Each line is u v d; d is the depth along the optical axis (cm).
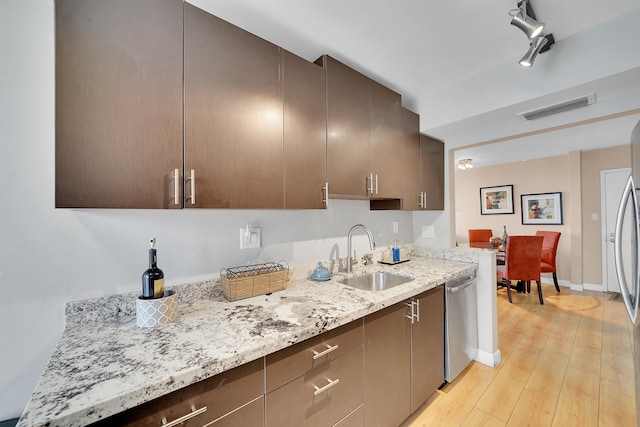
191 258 132
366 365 127
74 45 82
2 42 94
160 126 97
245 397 86
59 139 80
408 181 212
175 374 71
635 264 155
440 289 182
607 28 137
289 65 135
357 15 132
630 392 178
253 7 126
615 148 390
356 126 169
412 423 158
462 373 204
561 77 152
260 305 124
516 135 214
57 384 67
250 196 119
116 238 113
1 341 92
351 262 200
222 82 112
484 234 501
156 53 96
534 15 132
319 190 147
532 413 163
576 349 237
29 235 97
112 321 107
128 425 67
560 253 438
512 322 296
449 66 179
